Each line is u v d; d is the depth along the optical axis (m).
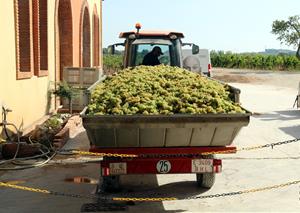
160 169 5.72
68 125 11.02
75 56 18.16
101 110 5.42
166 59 9.95
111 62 38.31
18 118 10.30
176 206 5.86
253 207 5.83
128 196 6.29
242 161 8.52
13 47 9.90
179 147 5.50
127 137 5.26
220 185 6.87
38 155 8.48
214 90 6.04
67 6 16.69
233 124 5.22
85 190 6.58
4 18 9.23
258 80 37.00
